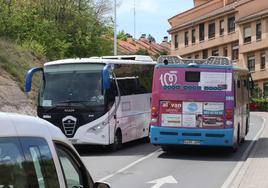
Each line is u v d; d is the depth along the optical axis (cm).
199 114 1734
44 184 389
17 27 3972
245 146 2088
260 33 6688
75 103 1845
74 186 452
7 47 3412
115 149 1930
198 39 8106
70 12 4403
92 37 4488
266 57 6644
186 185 1241
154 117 1766
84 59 1905
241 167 1534
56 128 437
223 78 1727
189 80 1741
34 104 2992
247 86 2222
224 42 7469
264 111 6175
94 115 1842
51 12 4369
